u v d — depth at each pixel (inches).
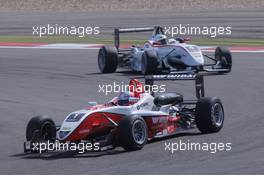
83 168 1390.3
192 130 1737.2
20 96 2476.6
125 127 1502.2
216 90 2442.2
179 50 2783.0
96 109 1541.6
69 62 3412.9
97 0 7844.5
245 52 3634.4
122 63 3009.4
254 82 2600.9
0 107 2269.9
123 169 1364.4
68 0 7854.3
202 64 2773.1
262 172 1301.7
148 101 1624.0
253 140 1596.9
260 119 1872.5
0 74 3058.6
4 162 1496.1
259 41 4229.8
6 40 4687.5
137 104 1589.6
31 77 2933.1
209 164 1382.9
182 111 1724.9
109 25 5521.7
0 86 2726.4
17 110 2206.0
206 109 1662.2
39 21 6048.2
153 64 2785.4
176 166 1373.0
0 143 1727.4
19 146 1674.5
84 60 3479.3
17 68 3238.2
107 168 1379.2
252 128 1743.4
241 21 5511.8
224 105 2139.5
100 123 1529.3
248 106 2101.4
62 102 2319.1
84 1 7800.2
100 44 4293.8
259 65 3088.1
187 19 5782.5
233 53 3599.9
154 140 1627.7
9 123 1996.8
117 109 1555.1
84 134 1503.4
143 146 1535.4
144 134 1535.4
